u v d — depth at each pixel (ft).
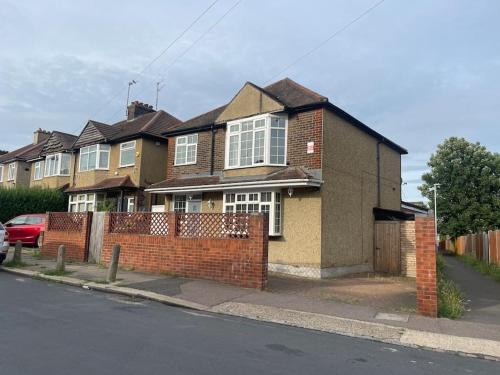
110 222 50.37
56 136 99.96
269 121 53.52
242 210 53.88
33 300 30.07
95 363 16.92
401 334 24.85
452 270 72.90
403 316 29.17
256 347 20.67
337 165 53.16
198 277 41.01
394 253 58.08
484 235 81.41
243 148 56.34
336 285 42.52
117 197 78.95
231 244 39.04
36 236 69.46
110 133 84.23
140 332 22.29
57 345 19.19
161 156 79.51
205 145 63.41
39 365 16.42
